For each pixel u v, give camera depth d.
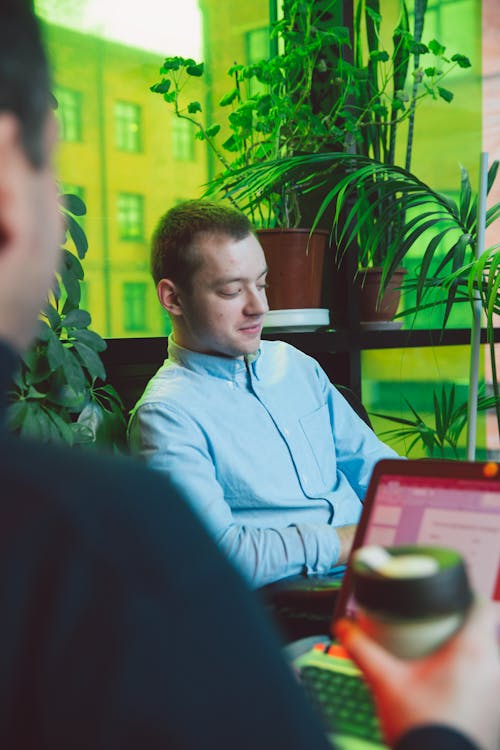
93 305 2.35
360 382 2.49
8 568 0.32
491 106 3.06
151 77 2.41
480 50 3.03
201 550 0.35
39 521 0.33
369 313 2.48
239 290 1.72
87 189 2.31
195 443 1.67
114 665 0.31
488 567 0.85
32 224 0.40
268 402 1.80
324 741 0.35
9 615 0.32
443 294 2.92
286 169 2.15
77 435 1.84
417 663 0.48
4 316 0.41
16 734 0.32
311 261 2.30
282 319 2.28
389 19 2.86
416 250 2.98
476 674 0.46
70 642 0.31
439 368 3.07
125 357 2.18
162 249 1.75
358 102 2.64
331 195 2.12
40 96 0.39
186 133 2.51
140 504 0.35
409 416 3.02
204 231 1.71
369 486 0.96
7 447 0.36
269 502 1.73
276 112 2.35
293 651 0.93
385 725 0.46
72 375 1.77
